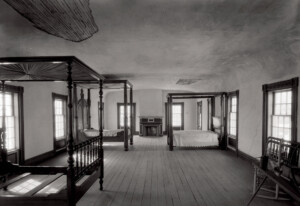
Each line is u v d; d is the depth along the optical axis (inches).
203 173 193.5
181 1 96.1
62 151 289.0
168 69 256.8
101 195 144.2
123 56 193.3
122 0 94.1
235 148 277.0
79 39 143.9
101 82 163.6
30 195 109.3
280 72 172.2
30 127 220.2
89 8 100.3
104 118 482.0
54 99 270.1
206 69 255.8
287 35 133.3
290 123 167.2
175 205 129.3
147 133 468.1
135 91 499.8
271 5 99.7
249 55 187.9
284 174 120.3
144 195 144.1
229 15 110.6
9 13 103.0
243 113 247.6
